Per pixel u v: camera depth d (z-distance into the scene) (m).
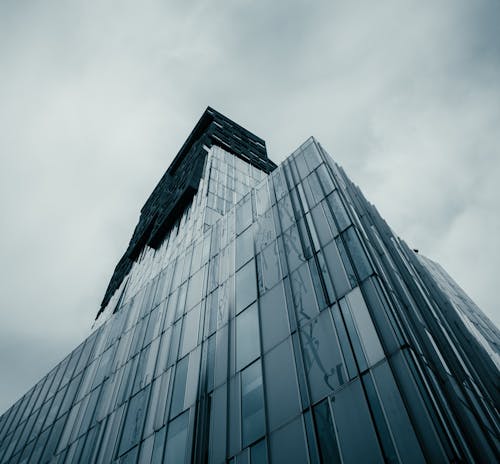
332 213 19.14
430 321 16.88
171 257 44.72
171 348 23.86
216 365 18.75
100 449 22.88
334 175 22.78
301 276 17.75
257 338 17.52
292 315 16.61
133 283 57.09
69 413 31.17
